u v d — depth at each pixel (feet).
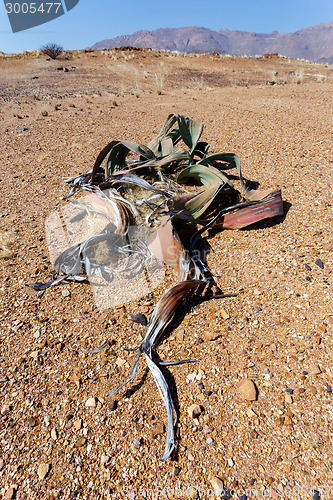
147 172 15.10
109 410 7.24
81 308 9.89
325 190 14.25
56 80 53.06
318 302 9.13
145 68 66.85
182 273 9.79
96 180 16.31
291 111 27.53
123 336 8.91
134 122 26.61
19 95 40.81
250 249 11.50
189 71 64.13
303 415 6.73
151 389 7.63
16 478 6.24
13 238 12.91
